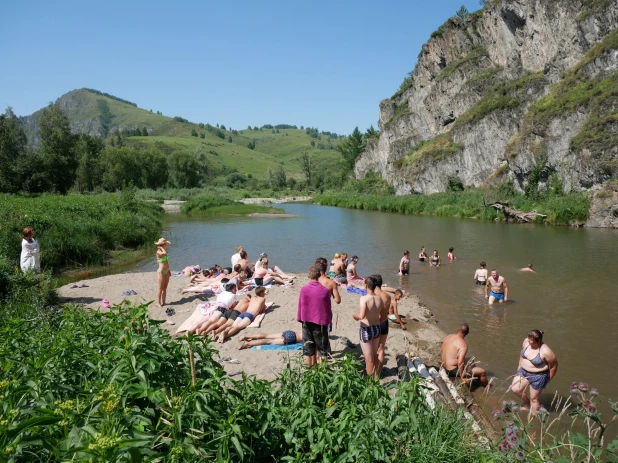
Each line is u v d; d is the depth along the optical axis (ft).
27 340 16.70
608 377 28.04
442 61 258.98
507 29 206.59
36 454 9.58
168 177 349.41
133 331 15.57
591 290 50.60
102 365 13.75
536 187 148.97
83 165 294.25
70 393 12.98
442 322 39.55
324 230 117.29
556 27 176.35
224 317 32.76
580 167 129.29
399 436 14.57
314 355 24.44
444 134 230.27
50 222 66.44
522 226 120.98
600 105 132.77
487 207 147.54
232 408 12.91
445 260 71.77
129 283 49.93
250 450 11.67
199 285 47.01
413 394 15.81
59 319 26.32
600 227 114.11
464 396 25.16
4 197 116.98
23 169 189.06
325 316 24.26
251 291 44.50
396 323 38.32
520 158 154.30
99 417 10.65
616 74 137.39
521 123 172.96
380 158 298.97
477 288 52.60
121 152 313.94
